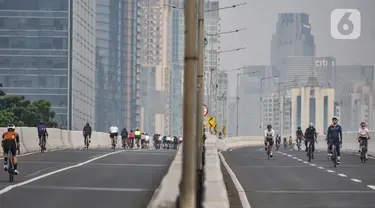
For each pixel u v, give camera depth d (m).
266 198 37.06
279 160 76.81
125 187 41.44
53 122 192.88
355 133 109.88
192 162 19.53
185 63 19.83
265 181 47.94
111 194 37.59
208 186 30.72
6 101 187.88
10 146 44.31
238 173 55.88
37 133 87.75
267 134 80.06
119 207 31.97
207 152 64.94
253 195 38.59
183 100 19.78
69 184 42.91
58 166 58.84
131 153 85.12
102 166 59.53
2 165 58.12
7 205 32.22
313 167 63.97
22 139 81.44
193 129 19.64
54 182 44.09
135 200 34.84
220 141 117.88
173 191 30.83
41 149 82.06
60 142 98.62
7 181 44.41
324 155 91.50
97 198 35.62
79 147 109.06
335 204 34.31
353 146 110.19
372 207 33.09
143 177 48.75
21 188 40.12
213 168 41.19
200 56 61.59
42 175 49.38
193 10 19.94
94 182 44.47
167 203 26.94
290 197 37.56
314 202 35.22
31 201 33.94
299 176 52.62
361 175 53.66
